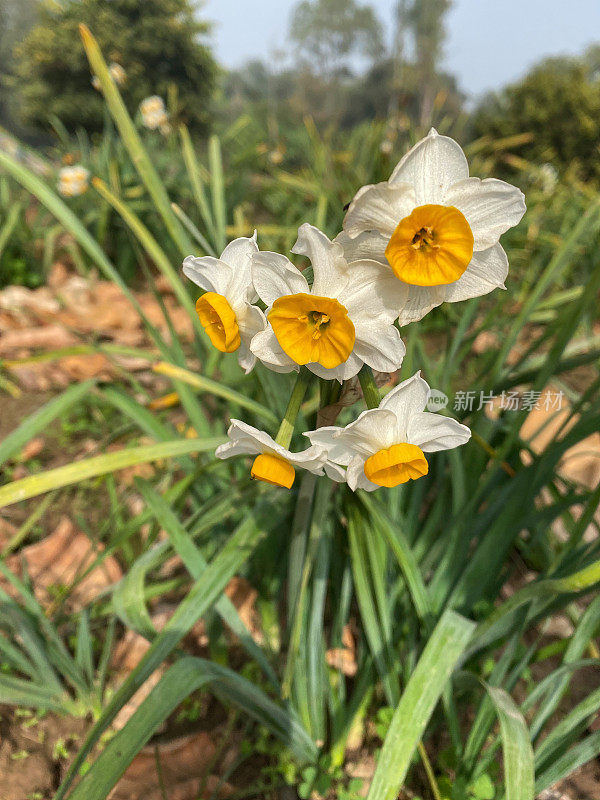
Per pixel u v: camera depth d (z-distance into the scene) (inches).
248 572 12.4
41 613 10.2
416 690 7.2
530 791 6.6
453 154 4.5
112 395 11.7
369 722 10.5
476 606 11.1
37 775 9.7
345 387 5.8
